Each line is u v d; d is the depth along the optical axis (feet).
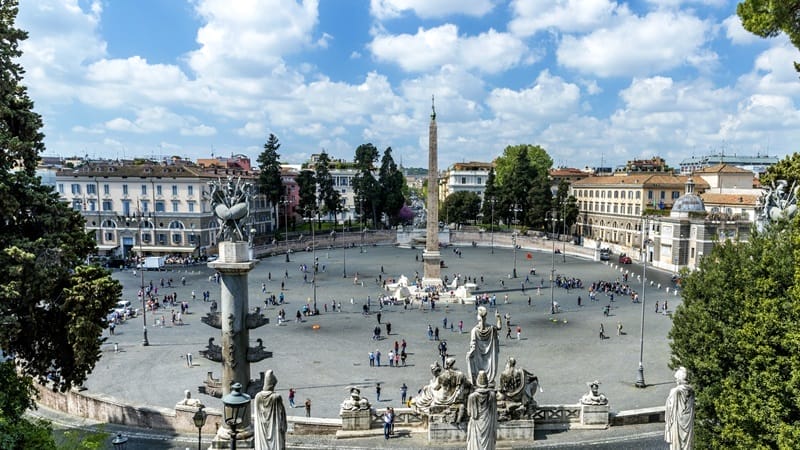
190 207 308.40
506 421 74.49
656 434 76.48
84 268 73.05
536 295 226.17
